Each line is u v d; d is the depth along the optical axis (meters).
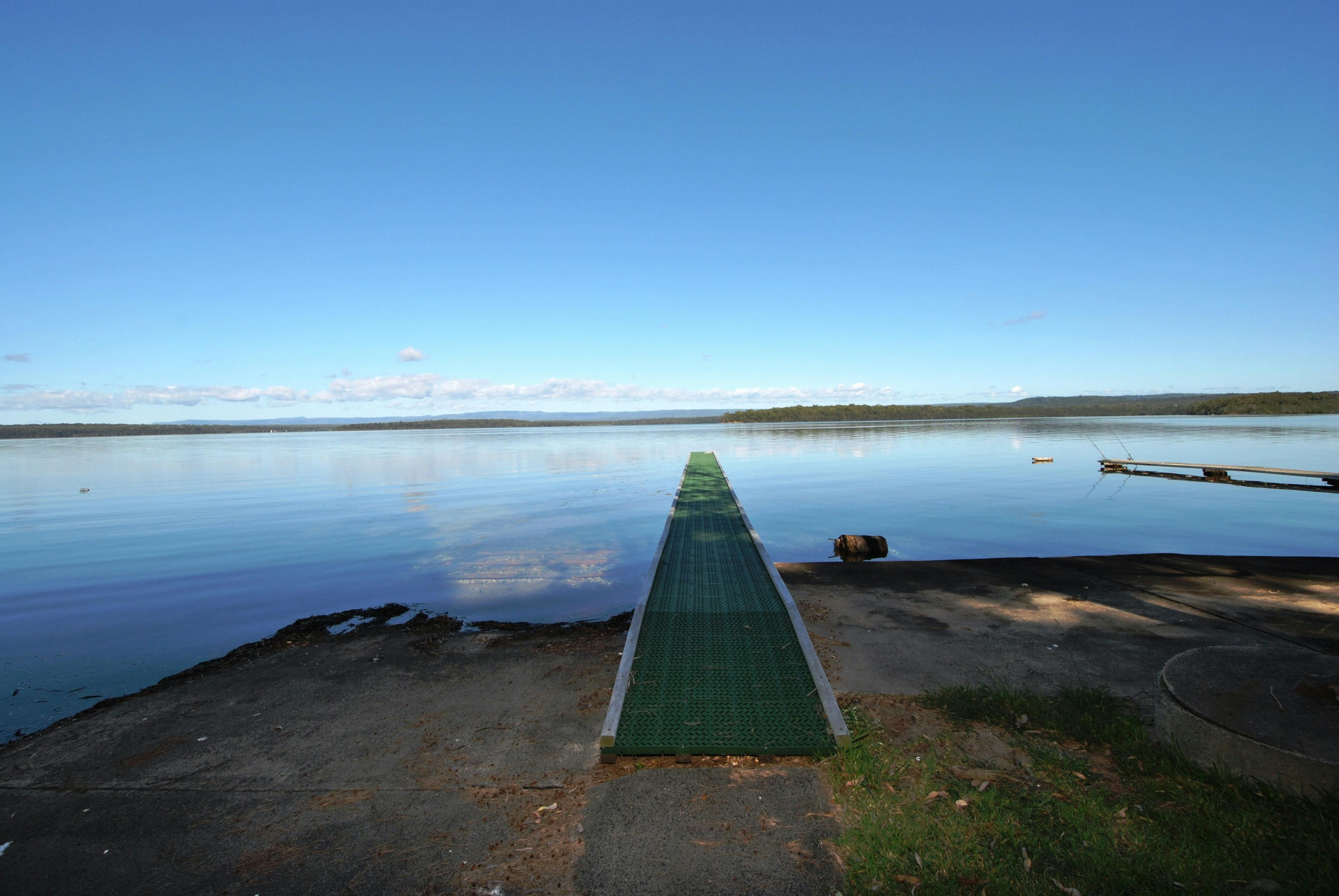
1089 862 2.70
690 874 2.75
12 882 2.81
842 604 6.80
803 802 3.24
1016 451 41.25
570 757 3.75
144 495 23.98
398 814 3.24
